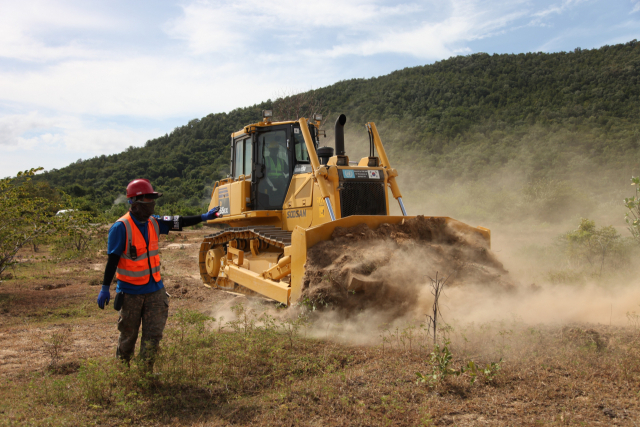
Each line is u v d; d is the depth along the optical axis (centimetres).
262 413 323
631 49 11981
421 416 308
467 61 13575
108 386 363
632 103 8588
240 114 9412
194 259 1434
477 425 293
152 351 387
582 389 341
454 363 400
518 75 11738
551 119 8406
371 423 302
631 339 436
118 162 9281
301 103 2938
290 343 467
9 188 849
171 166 7631
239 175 845
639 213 731
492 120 8888
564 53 13188
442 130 8244
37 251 1638
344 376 377
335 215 628
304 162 740
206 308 714
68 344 503
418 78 12006
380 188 678
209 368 401
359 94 11062
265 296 699
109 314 680
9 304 730
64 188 6125
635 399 320
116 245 378
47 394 356
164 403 343
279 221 739
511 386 353
